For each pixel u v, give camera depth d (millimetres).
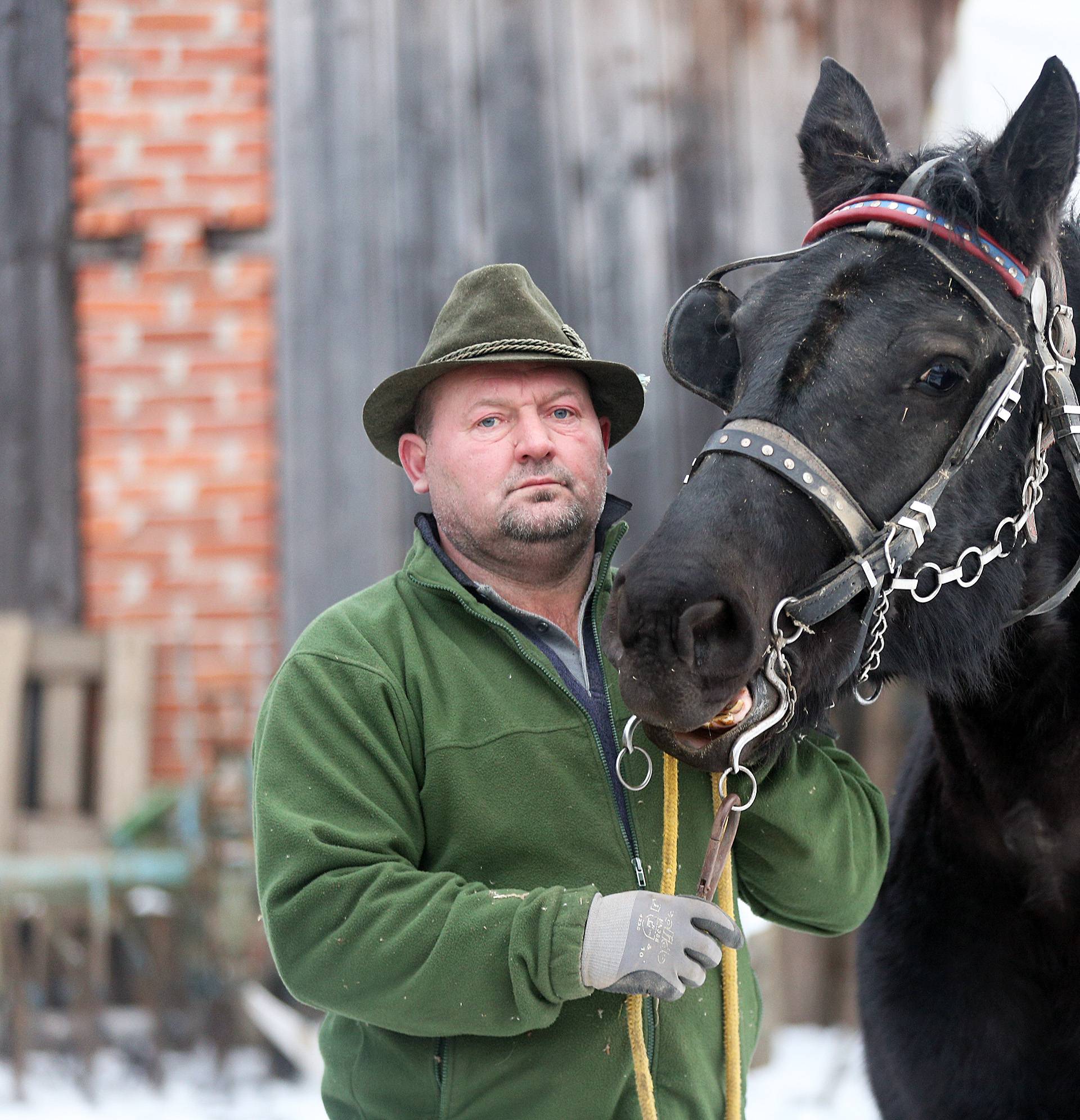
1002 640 3328
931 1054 3543
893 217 3096
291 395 9539
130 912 8320
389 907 2771
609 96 9648
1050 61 3086
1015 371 3027
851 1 9570
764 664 2820
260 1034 8422
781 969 8625
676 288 9570
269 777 2992
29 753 9242
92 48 9617
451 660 3121
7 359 9562
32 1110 7500
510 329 3217
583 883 2996
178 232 9625
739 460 2912
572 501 3176
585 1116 2924
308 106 9617
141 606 9484
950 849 3598
